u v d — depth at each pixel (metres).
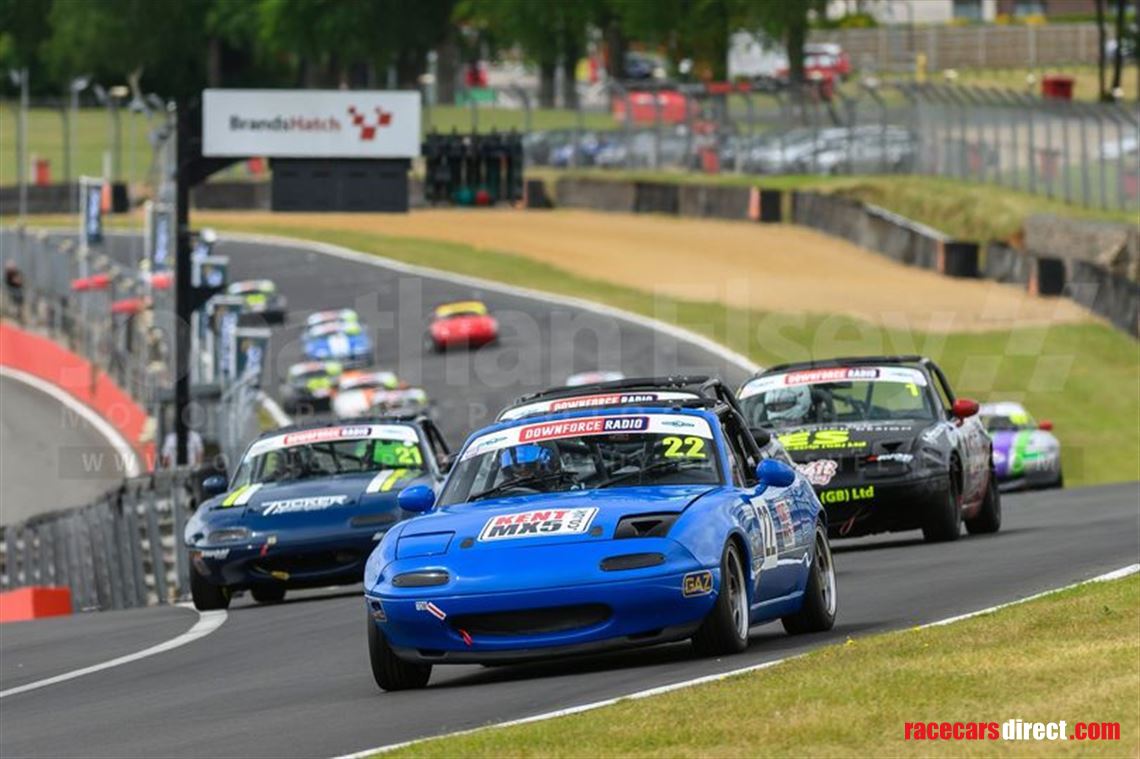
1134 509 75.44
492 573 35.34
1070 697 27.31
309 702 36.84
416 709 33.97
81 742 34.34
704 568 35.47
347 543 62.75
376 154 160.50
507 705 33.25
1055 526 68.75
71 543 102.88
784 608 39.47
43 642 61.19
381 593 36.00
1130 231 199.50
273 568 63.47
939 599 45.12
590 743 27.03
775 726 26.88
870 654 33.25
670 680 33.78
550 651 35.25
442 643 35.62
